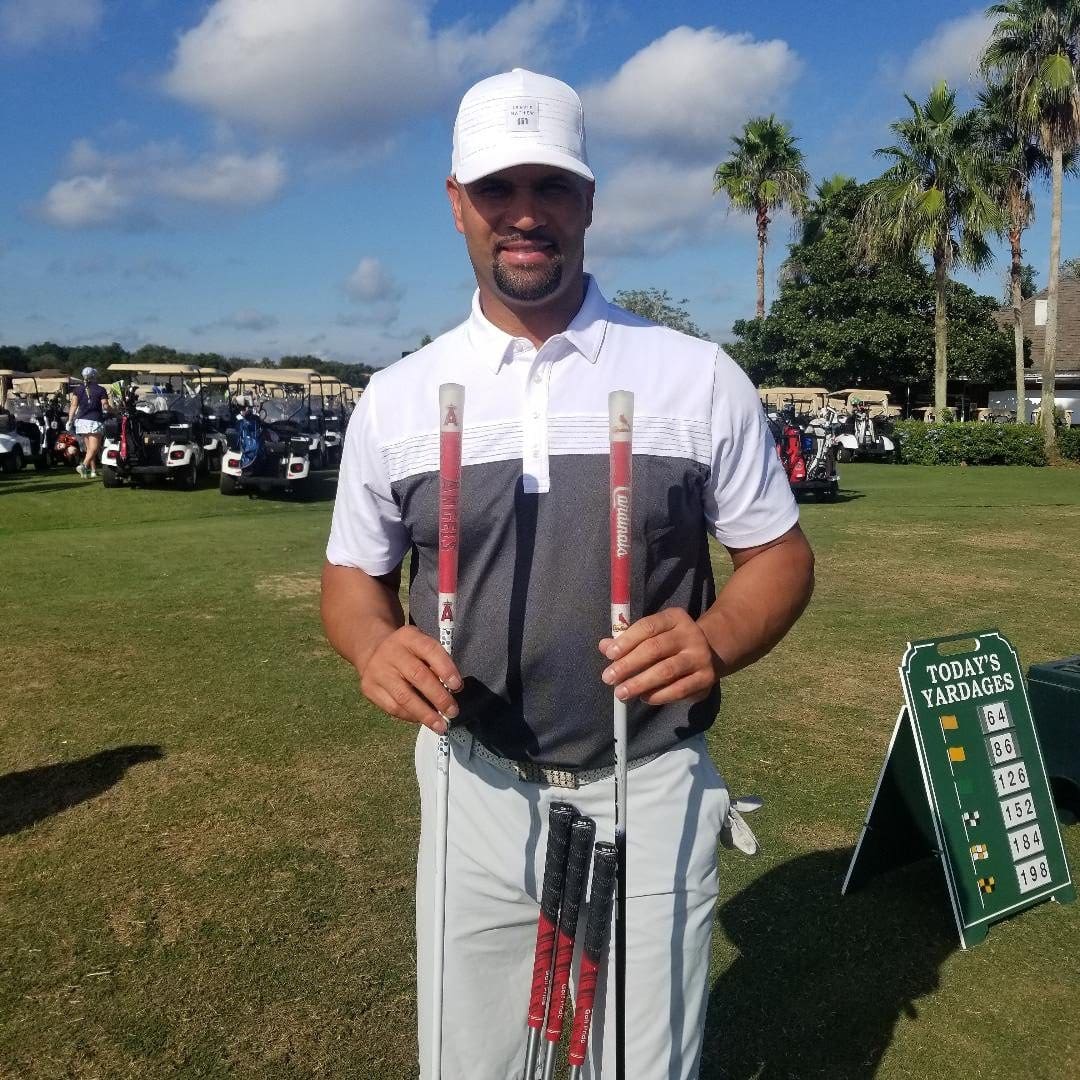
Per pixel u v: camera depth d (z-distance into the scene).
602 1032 1.58
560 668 1.51
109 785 4.03
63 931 3.02
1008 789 3.19
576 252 1.55
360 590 1.73
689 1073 1.58
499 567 1.52
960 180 24.73
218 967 2.85
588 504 1.49
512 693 1.54
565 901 1.50
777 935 3.03
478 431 1.53
